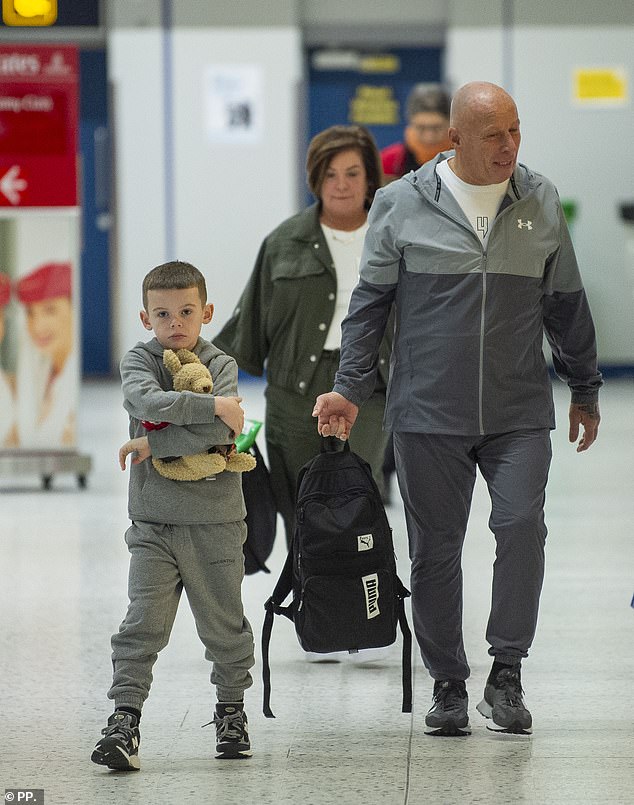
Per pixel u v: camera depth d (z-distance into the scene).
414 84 44.91
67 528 20.66
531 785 9.49
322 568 10.56
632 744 10.45
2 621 14.73
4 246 24.72
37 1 24.03
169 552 9.99
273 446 13.53
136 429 10.16
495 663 10.80
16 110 24.30
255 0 43.66
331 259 13.30
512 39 43.81
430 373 10.58
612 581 16.55
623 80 43.78
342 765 9.99
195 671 12.77
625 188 44.06
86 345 45.09
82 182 44.38
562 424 32.69
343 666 13.06
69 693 12.00
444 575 10.79
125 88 43.81
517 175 10.62
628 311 44.50
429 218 10.54
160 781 9.64
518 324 10.57
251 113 43.94
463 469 10.75
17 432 25.02
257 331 13.67
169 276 10.08
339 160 13.16
